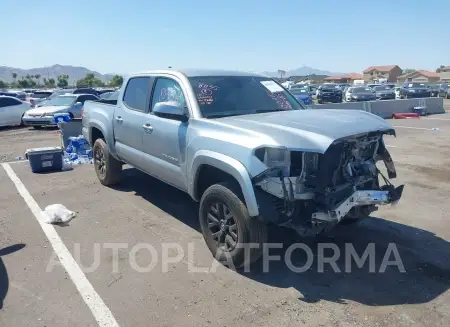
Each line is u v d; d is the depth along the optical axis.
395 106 21.20
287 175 3.56
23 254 4.38
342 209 3.60
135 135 5.59
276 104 5.02
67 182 7.41
